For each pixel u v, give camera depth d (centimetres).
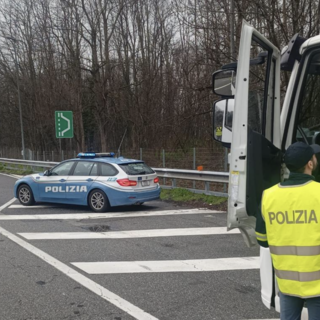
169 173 1359
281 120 374
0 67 3825
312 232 258
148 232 816
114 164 1042
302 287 259
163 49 2738
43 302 473
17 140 4666
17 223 915
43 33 3312
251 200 304
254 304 461
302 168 273
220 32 1440
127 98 2733
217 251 675
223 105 353
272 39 1103
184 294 493
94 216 989
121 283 532
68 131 1928
